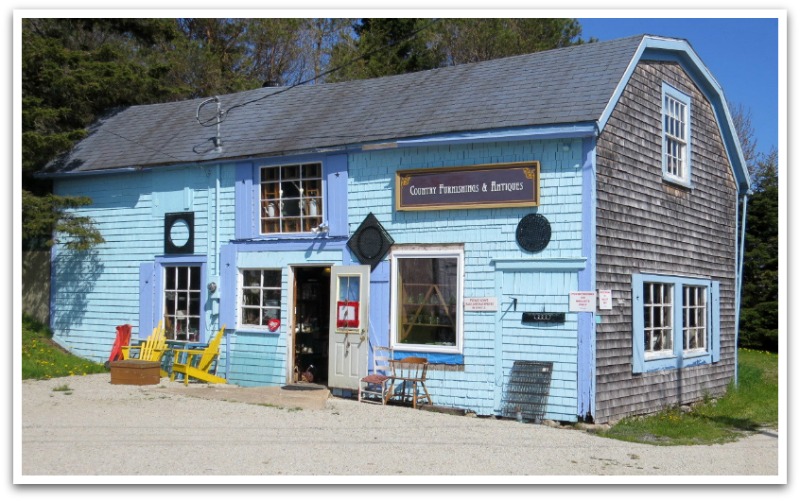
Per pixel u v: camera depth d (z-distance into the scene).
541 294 12.78
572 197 12.63
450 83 15.37
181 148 16.75
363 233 14.29
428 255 13.68
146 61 25.56
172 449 9.74
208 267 16.03
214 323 15.89
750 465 10.06
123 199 17.30
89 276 17.70
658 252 14.39
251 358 15.42
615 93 12.84
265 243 15.40
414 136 13.61
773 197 25.41
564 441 11.06
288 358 15.03
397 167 14.07
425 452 10.05
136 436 10.41
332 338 14.52
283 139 15.47
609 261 12.90
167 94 22.78
